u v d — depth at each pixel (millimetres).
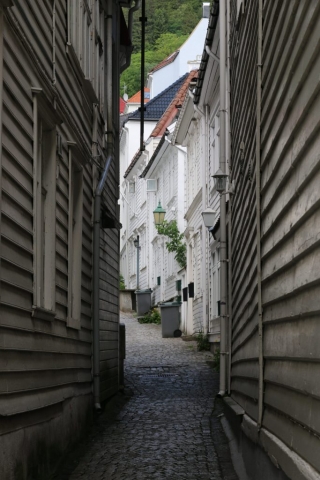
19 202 6207
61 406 8117
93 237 10828
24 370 6285
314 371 4270
